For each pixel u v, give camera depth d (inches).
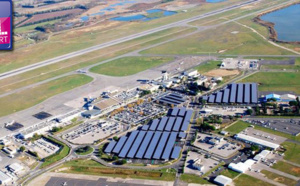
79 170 6466.5
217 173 6028.5
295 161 6200.8
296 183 5615.2
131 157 6692.9
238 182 5733.3
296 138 6958.7
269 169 6033.5
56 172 6456.7
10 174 6446.9
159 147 6904.5
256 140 6879.9
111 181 6048.2
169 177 6018.7
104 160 6722.4
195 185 5743.1
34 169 6594.5
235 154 6574.8
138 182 5959.6
